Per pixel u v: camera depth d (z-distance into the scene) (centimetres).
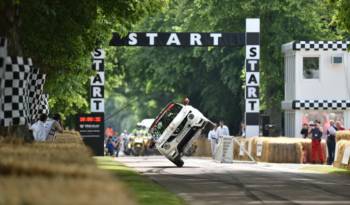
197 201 5122
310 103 14888
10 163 2347
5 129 6056
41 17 7944
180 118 10881
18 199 1694
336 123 12175
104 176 2169
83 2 8156
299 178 7919
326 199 5384
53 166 2317
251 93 14350
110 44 13925
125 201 1742
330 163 11675
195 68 19812
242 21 17750
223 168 10250
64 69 9625
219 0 17675
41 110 9606
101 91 13700
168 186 6519
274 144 12706
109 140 18175
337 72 14912
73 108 13725
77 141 5622
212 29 17938
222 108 19562
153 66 19925
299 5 17438
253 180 7462
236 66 18575
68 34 8225
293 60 15150
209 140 15800
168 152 10825
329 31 17912
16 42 6519
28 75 6391
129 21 8675
